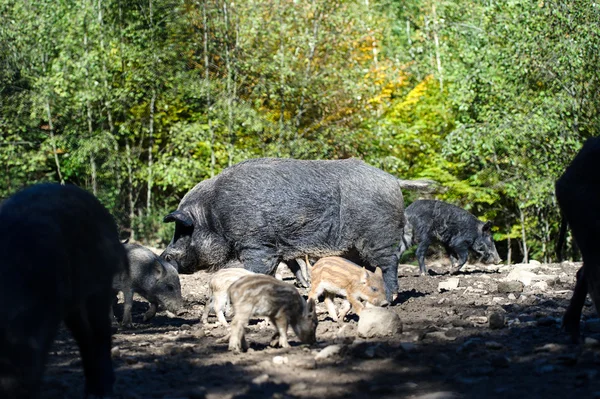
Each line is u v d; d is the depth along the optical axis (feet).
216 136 82.28
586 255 20.79
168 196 90.33
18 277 14.30
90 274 17.39
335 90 84.99
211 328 30.30
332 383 19.29
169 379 20.25
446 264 71.05
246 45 83.15
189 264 36.11
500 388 17.99
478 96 78.38
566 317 23.02
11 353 13.61
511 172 81.71
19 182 79.15
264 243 34.65
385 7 126.72
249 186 34.76
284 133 81.30
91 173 83.87
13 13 81.46
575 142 70.64
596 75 70.90
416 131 88.84
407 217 53.36
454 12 87.25
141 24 82.28
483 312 31.04
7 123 80.84
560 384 18.21
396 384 19.04
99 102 83.66
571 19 71.61
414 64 105.19
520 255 99.60
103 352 18.31
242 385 19.34
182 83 81.41
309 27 85.76
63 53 80.59
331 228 35.19
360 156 86.28
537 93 76.74
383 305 28.40
